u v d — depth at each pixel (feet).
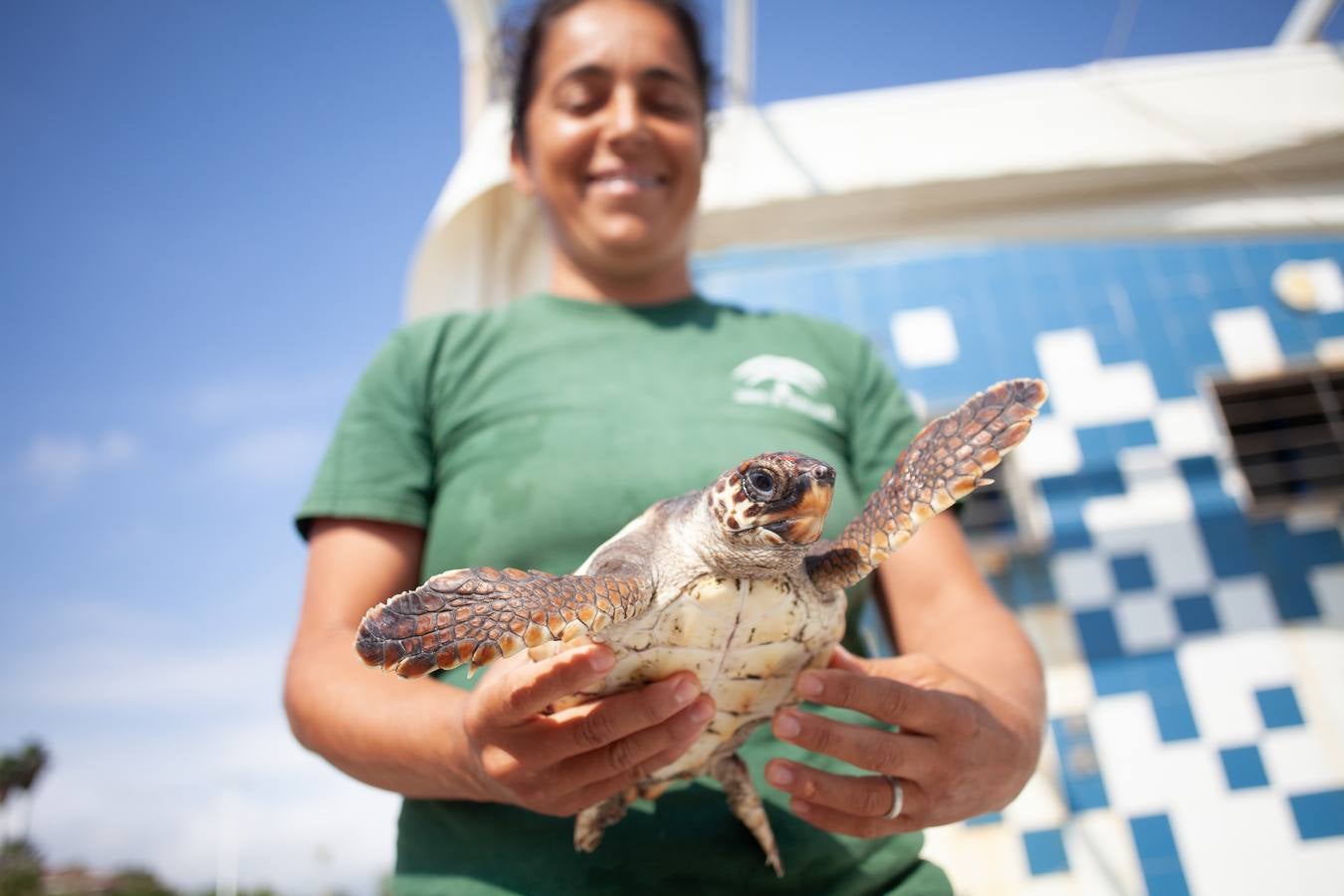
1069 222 3.98
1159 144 3.84
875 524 1.21
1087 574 3.65
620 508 1.43
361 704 1.25
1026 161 3.87
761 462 1.19
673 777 1.30
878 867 1.37
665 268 1.98
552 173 1.88
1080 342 3.99
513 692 0.99
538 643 0.94
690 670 1.17
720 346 1.72
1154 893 3.20
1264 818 3.26
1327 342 3.90
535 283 3.91
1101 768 3.37
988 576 3.69
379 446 1.58
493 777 1.09
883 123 4.03
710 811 1.35
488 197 3.79
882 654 2.19
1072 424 3.87
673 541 1.23
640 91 1.90
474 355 1.69
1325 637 3.47
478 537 1.45
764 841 1.27
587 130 1.84
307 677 1.33
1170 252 4.12
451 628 0.90
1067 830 3.29
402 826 1.44
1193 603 3.57
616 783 1.08
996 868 3.27
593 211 1.85
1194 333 3.98
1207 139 3.84
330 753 1.30
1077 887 3.22
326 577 1.50
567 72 1.87
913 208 4.05
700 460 1.48
